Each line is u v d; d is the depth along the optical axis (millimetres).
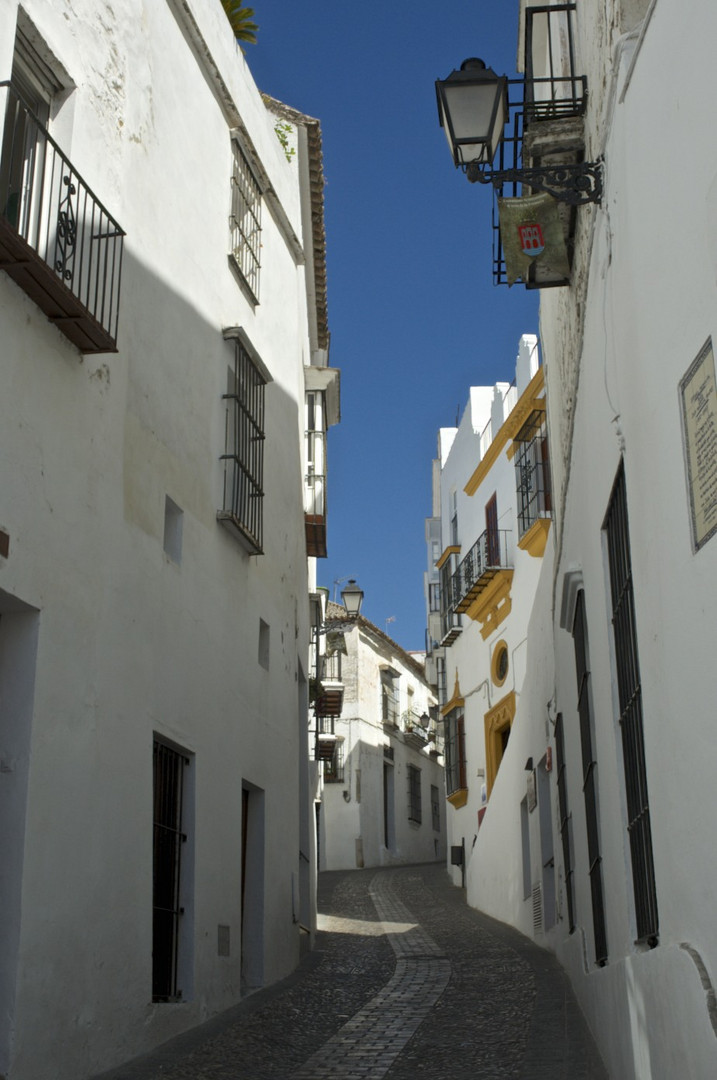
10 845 6035
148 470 8484
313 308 18156
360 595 25422
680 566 4531
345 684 37000
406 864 37812
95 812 6938
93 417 7426
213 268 10680
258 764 10898
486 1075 6562
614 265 6070
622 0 5676
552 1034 7789
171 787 8664
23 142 6863
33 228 6996
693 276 4262
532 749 15312
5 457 6188
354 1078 6559
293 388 13812
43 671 6422
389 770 38812
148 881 7680
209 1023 8430
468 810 25328
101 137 7863
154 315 8953
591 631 7871
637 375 5395
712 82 4012
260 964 10547
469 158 6637
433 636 30031
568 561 9695
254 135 12289
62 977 6281
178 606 8867
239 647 10547
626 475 5863
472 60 6719
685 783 4559
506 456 22438
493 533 22828
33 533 6445
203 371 10086
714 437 4012
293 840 12312
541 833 14391
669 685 4812
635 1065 5449
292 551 13297
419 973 11617
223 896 9359
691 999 4164
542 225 7820
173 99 9922
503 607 22562
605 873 7398
